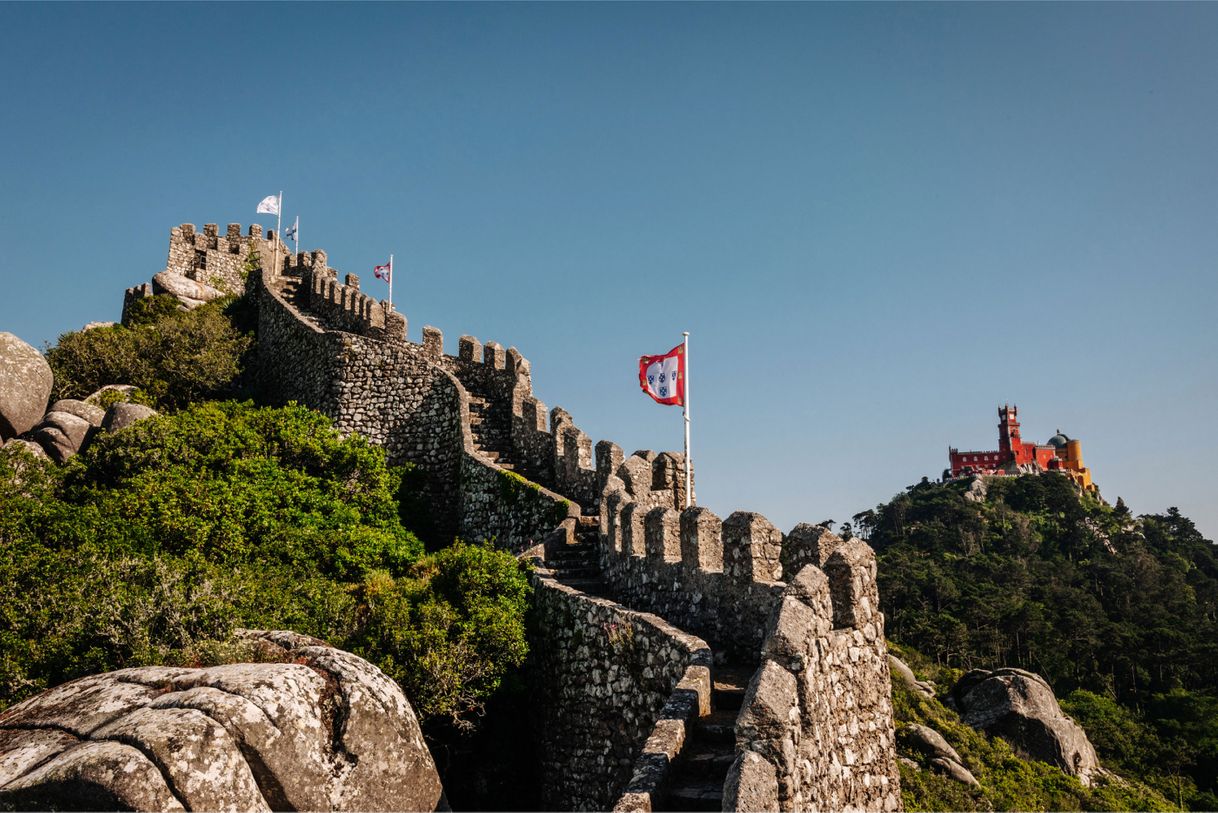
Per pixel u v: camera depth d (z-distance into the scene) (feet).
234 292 154.71
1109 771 161.17
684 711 34.27
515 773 54.13
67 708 36.96
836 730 32.14
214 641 45.93
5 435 94.27
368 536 75.97
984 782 120.78
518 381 95.14
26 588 54.80
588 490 75.31
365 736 39.32
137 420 87.66
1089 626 246.06
